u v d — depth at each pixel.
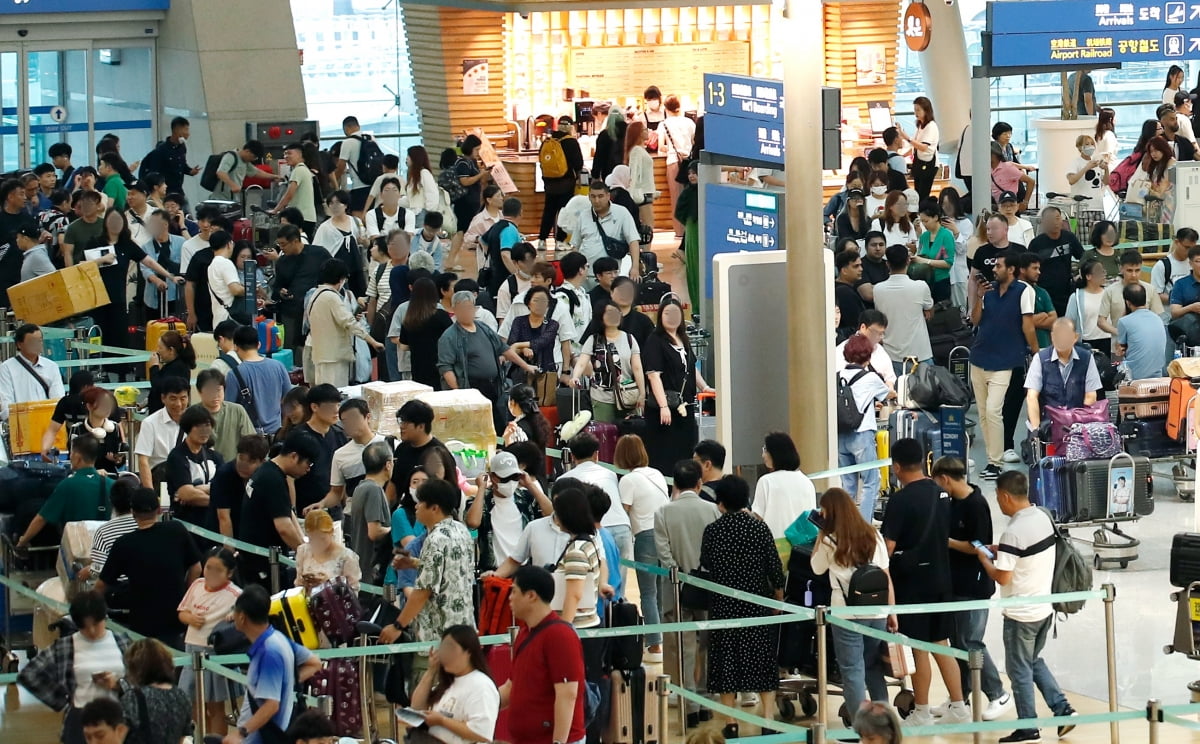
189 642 13.07
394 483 14.41
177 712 10.88
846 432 17.50
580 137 36.62
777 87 20.30
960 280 25.12
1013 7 26.53
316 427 15.34
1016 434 23.09
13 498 15.12
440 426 15.88
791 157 15.44
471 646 11.05
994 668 13.95
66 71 35.81
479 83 37.19
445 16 36.91
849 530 13.11
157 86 36.72
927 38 33.34
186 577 13.51
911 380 18.45
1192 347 21.25
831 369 15.76
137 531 13.44
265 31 35.50
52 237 25.97
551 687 10.95
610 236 25.14
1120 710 14.09
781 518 14.18
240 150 32.78
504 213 25.06
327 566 13.33
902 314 20.70
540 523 13.16
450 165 31.12
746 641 13.30
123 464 17.48
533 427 16.19
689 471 14.01
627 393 18.39
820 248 15.50
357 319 20.86
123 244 24.02
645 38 38.53
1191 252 21.38
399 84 41.25
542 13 38.06
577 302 19.95
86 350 23.11
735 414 15.92
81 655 12.01
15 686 15.09
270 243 28.11
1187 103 34.47
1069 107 35.91
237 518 14.52
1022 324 20.33
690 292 25.91
